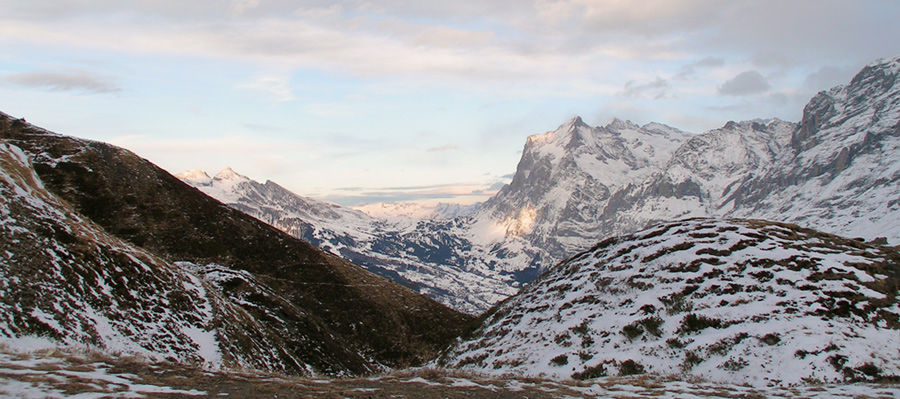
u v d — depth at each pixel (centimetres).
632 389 2547
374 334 6856
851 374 2775
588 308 4431
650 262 4684
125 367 1961
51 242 3177
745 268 4100
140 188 7781
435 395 2127
